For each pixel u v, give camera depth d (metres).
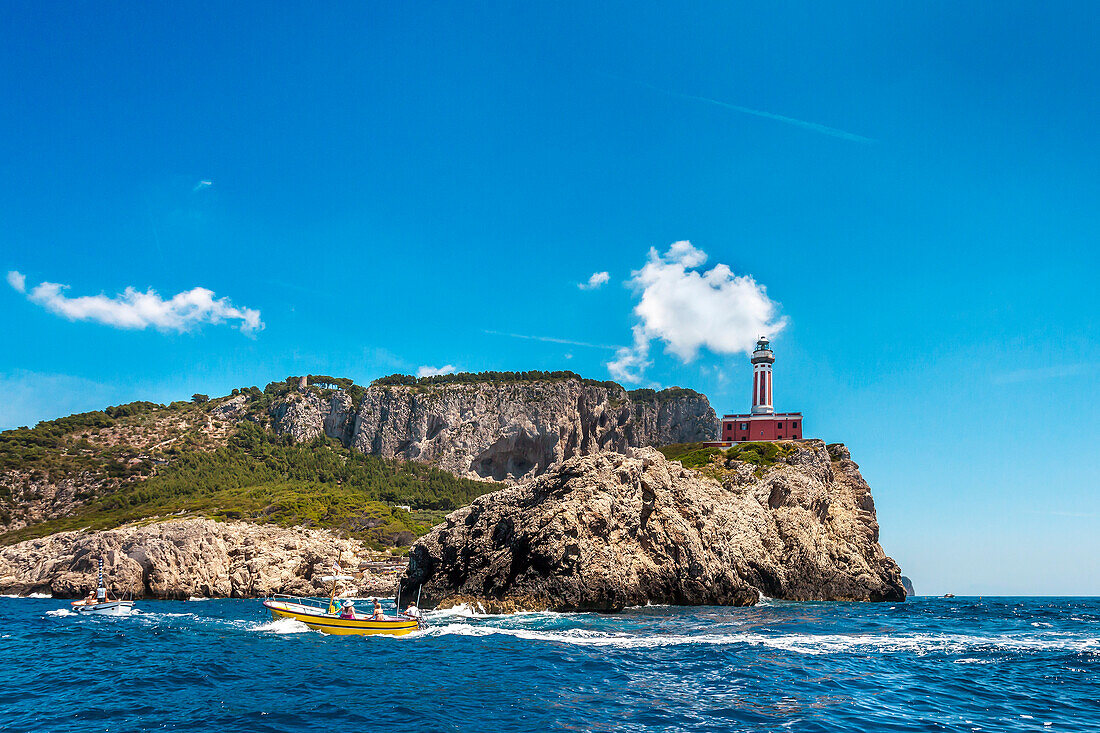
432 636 52.19
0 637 53.81
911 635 54.69
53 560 125.50
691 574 82.94
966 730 26.88
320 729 26.14
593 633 53.78
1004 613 84.75
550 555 72.31
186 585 113.06
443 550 82.50
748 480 113.12
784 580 97.94
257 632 56.12
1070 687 34.94
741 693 32.22
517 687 33.34
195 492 176.38
